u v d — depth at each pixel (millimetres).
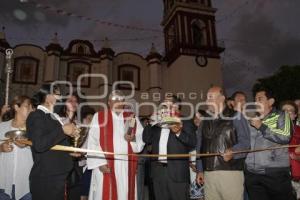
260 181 4516
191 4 30062
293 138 4859
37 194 3723
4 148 3994
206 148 4711
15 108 4547
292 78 26406
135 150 5207
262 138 4598
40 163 3777
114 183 4844
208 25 30016
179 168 5230
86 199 6312
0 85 24438
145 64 29484
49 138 3680
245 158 4621
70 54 27625
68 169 3895
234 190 4422
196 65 28234
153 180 5512
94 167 4777
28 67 26391
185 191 5211
